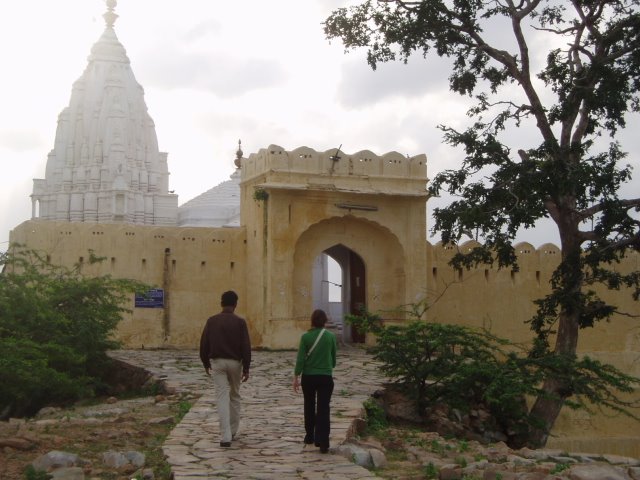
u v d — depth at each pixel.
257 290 23.38
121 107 53.06
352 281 24.58
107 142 52.25
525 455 10.46
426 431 13.52
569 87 15.96
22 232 22.73
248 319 24.00
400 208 24.11
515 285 24.92
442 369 14.13
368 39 17.44
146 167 54.00
